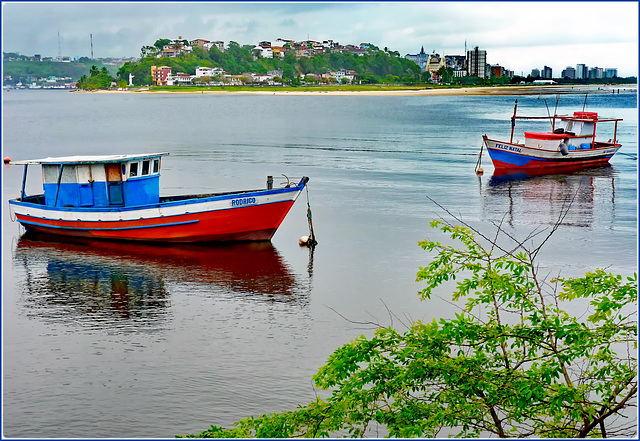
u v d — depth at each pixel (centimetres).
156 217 3547
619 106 17512
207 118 14562
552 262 3086
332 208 4334
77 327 2383
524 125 11488
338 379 1295
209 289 2797
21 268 3155
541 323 1273
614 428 1574
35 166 6469
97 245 3584
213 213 3503
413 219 3997
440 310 2455
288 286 2800
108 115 16300
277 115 15625
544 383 1261
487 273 1335
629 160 6775
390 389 1270
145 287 2838
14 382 1942
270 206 3519
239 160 6675
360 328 2316
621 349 1931
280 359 2064
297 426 1270
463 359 1269
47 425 1706
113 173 3656
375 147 7919
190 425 1698
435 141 8650
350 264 3097
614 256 3183
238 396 1834
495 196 4766
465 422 1270
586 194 4881
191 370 1998
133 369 2019
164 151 7581
